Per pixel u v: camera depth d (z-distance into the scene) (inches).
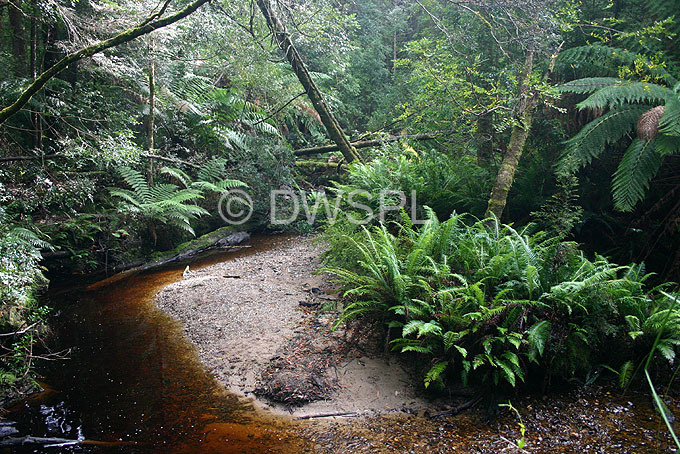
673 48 195.0
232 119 360.8
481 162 240.8
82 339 163.0
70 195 231.5
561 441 102.3
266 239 318.3
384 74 523.5
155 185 291.1
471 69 218.4
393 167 245.0
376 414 115.0
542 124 215.9
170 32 259.3
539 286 132.0
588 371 125.6
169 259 273.1
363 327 142.8
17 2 223.1
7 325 142.6
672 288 153.3
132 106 301.9
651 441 100.9
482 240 155.8
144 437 107.3
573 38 223.1
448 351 122.7
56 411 118.2
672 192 170.1
